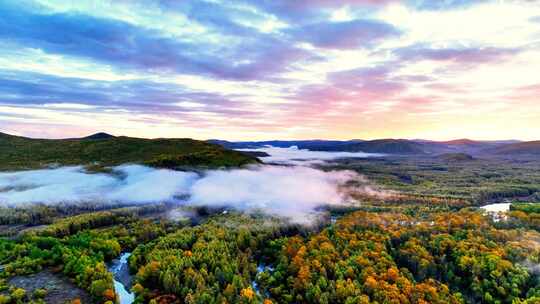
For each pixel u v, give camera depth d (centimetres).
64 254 11894
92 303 9519
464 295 10538
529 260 11062
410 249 12556
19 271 10900
